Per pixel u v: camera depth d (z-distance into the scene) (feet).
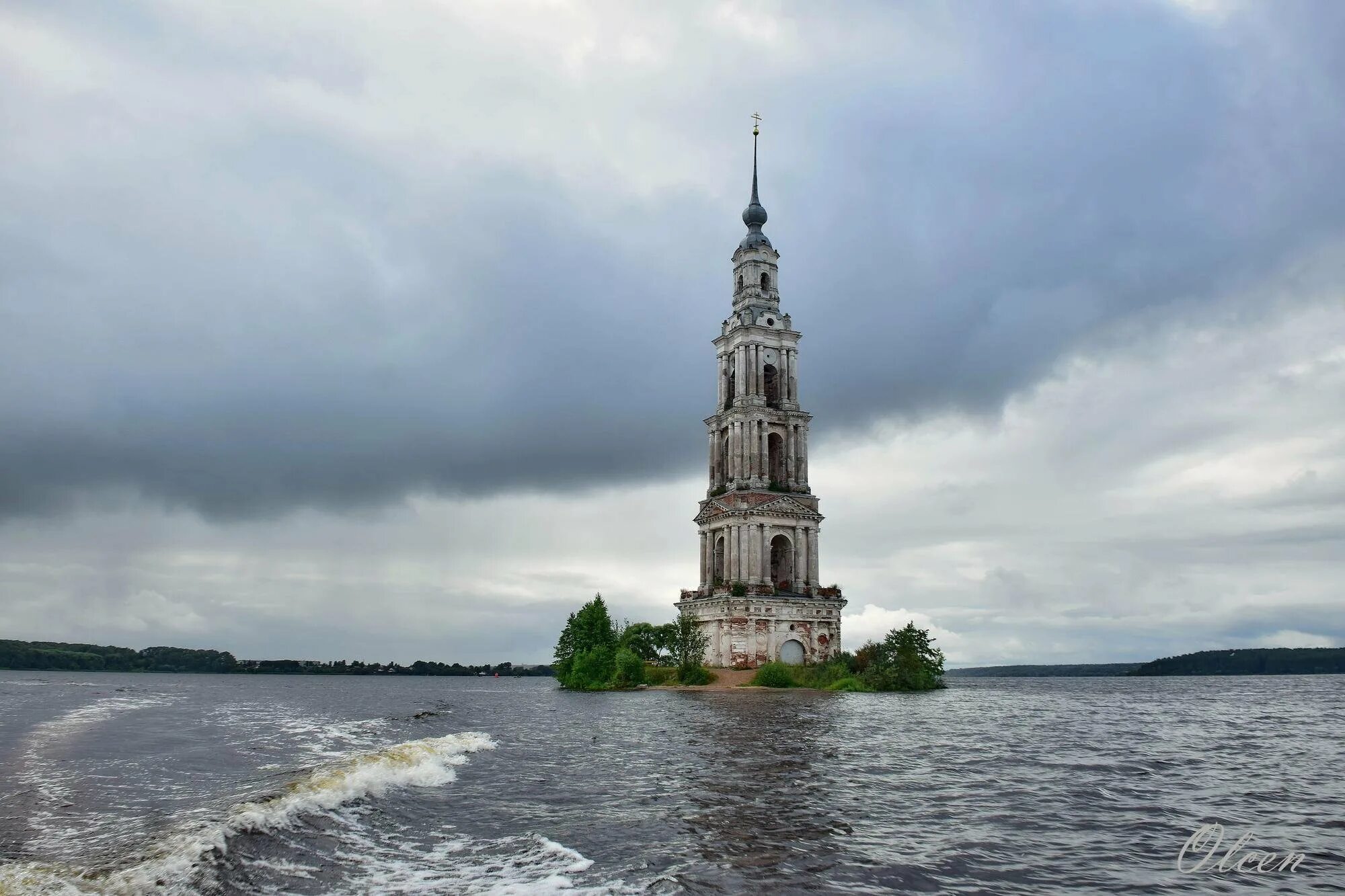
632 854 81.15
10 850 77.97
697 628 468.75
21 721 216.74
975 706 298.76
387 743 180.14
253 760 145.69
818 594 472.44
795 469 498.28
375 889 70.59
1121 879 74.95
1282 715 285.84
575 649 469.98
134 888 67.97
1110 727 223.30
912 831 91.15
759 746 167.73
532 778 126.62
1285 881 75.10
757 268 524.52
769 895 68.90
